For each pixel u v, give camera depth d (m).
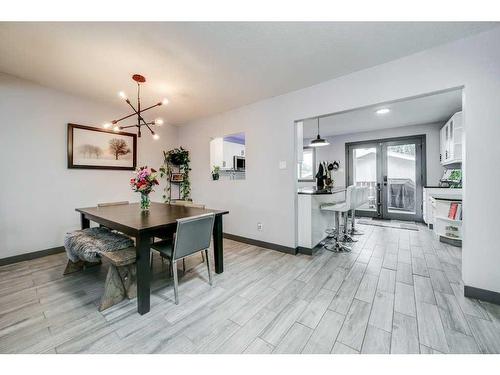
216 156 4.89
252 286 2.18
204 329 1.55
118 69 2.47
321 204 3.49
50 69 2.50
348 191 3.16
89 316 1.70
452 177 4.31
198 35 1.89
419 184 5.14
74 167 3.28
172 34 1.87
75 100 3.29
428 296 1.94
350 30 1.83
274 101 3.24
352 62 2.31
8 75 2.71
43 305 1.84
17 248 2.82
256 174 3.50
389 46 2.04
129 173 3.97
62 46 2.04
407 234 4.07
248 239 3.63
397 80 2.24
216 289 2.12
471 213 1.87
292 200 3.10
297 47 2.06
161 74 2.58
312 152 6.65
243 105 3.61
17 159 2.82
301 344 1.40
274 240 3.30
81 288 2.13
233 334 1.50
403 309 1.75
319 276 2.38
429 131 4.94
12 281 2.27
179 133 4.84
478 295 1.86
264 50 2.11
